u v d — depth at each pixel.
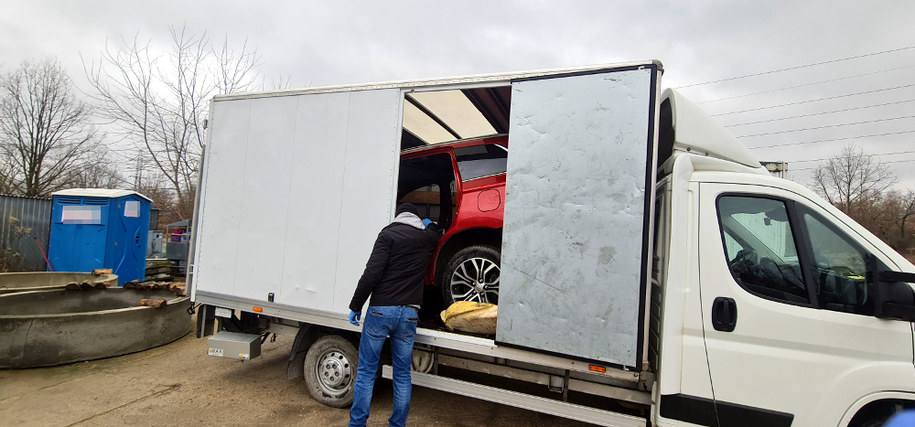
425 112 4.23
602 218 2.82
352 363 3.92
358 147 3.66
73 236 8.61
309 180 3.84
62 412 3.86
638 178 2.75
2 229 9.99
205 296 4.26
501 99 3.86
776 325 2.60
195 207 4.37
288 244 3.88
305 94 3.92
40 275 6.94
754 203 2.79
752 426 2.59
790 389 2.55
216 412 3.93
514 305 3.02
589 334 2.80
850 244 2.59
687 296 2.76
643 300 2.69
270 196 3.99
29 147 20.25
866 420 2.53
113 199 8.66
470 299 3.93
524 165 3.06
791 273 2.67
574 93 2.96
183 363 5.25
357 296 3.21
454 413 4.09
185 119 12.58
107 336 5.28
